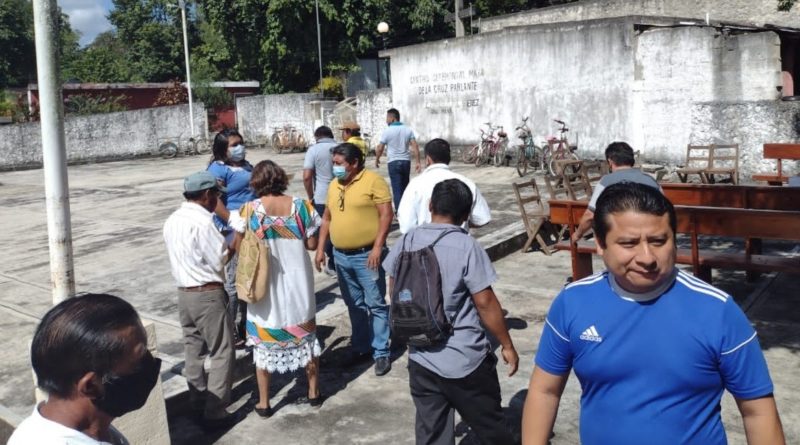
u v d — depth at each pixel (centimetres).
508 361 386
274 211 475
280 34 3130
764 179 1077
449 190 383
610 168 583
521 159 1647
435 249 369
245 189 632
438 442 380
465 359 363
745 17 1875
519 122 1764
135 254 1005
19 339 661
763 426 216
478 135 1884
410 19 3284
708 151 1365
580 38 1591
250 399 531
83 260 986
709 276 664
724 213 613
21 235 1206
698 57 1386
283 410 509
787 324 602
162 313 719
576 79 1617
